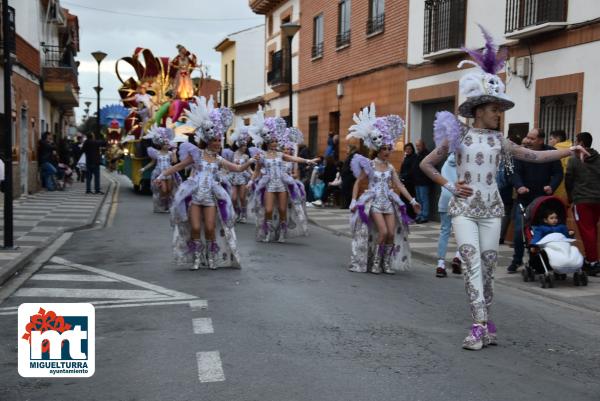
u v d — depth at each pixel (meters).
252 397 4.47
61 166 25.94
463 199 5.75
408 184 16.00
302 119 25.95
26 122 22.36
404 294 7.95
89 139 23.73
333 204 20.23
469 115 5.97
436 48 15.73
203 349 5.55
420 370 5.08
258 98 32.84
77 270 9.29
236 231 13.70
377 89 19.17
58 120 39.72
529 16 12.36
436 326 6.44
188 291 7.85
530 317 7.02
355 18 20.78
